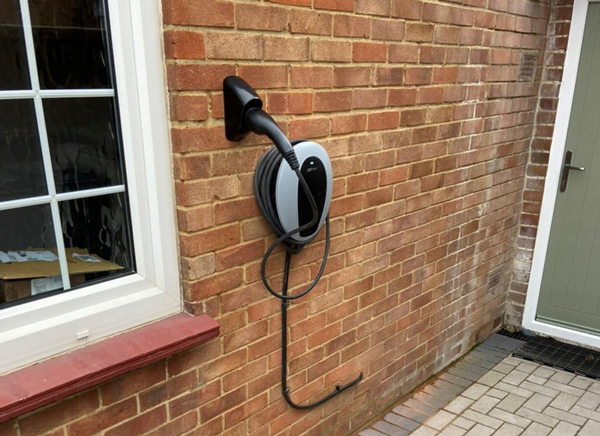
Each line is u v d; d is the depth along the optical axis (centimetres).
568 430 253
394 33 201
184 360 159
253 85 157
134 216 146
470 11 237
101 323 142
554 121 319
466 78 248
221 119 151
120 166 144
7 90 122
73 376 126
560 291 345
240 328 175
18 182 128
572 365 315
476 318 328
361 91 195
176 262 157
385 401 265
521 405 273
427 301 272
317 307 205
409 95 217
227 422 180
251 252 171
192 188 148
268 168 162
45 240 135
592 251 328
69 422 135
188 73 139
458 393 284
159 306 155
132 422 150
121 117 139
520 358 323
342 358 227
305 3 165
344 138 194
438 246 267
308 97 175
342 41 181
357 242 215
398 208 231
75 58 131
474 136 267
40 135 128
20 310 127
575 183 325
